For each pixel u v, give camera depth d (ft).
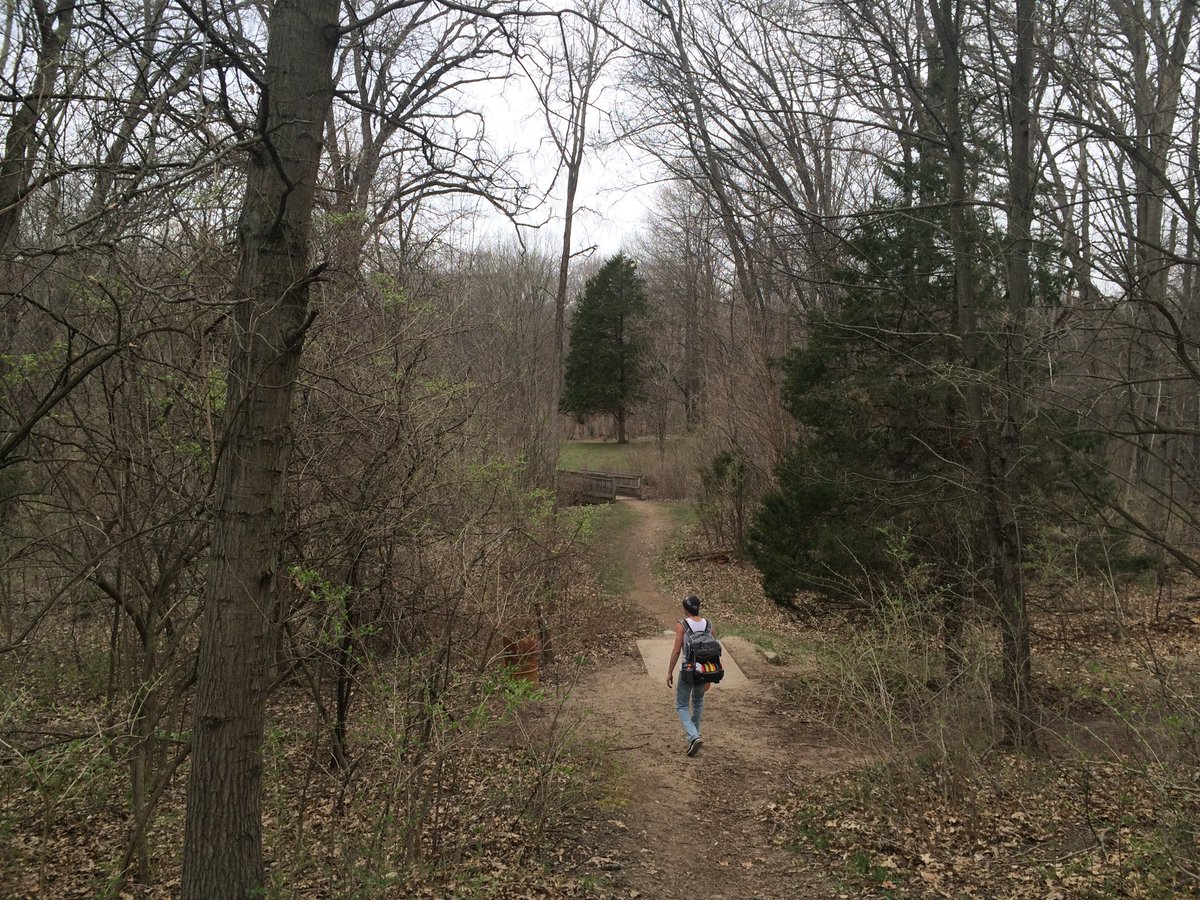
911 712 23.66
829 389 39.65
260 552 12.69
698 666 27.02
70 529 18.02
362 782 19.33
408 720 17.19
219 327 15.64
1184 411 27.66
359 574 19.86
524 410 45.39
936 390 33.76
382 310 19.75
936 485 33.45
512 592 20.06
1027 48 25.23
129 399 16.93
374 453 19.24
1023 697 25.13
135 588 17.87
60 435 19.06
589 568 56.70
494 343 40.01
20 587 25.14
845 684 24.66
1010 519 26.16
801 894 17.78
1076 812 20.47
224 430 12.99
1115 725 26.50
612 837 20.51
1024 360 25.07
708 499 73.82
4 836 17.43
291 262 12.85
